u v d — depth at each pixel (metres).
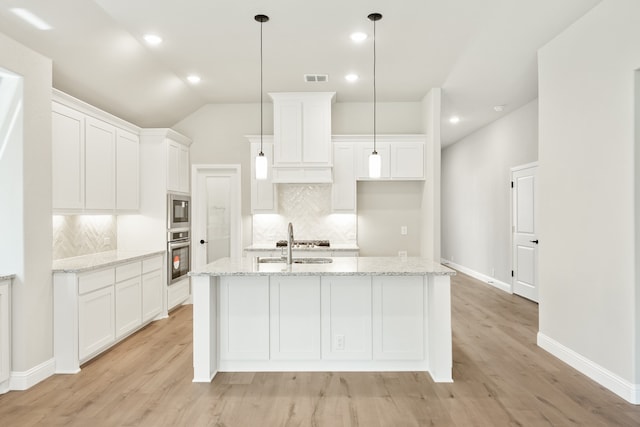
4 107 3.03
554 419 2.57
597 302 3.11
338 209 5.61
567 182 3.47
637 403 2.75
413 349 3.33
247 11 3.28
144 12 3.28
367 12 3.30
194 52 4.10
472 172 8.02
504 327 4.64
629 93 2.76
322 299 3.32
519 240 6.18
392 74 4.73
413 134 5.70
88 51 3.62
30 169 3.10
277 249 5.32
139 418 2.60
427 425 2.51
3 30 2.99
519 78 4.79
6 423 2.54
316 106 5.38
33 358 3.12
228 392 2.97
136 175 4.98
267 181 5.64
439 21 3.44
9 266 3.04
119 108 4.72
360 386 3.06
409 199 5.94
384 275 3.12
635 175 2.73
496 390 2.98
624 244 2.82
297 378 3.21
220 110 5.96
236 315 3.35
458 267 8.91
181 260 5.60
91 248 4.57
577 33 3.32
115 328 3.96
